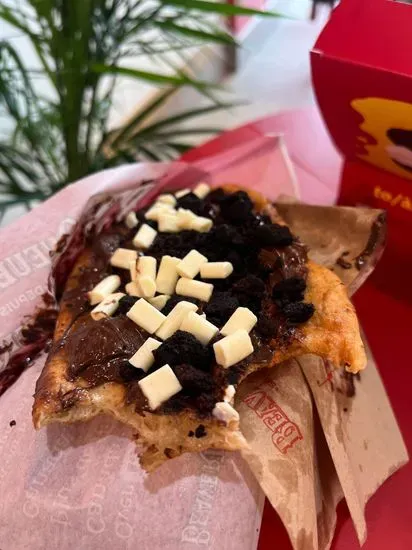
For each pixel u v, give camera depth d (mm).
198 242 211
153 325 180
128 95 539
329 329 184
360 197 263
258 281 191
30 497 171
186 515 165
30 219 240
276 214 238
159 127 394
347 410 200
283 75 550
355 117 216
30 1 291
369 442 200
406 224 253
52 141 369
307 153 320
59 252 233
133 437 173
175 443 163
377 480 195
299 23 578
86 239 238
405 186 241
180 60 566
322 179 304
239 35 552
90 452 176
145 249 216
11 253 229
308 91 529
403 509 194
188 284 194
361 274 219
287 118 343
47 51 340
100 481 169
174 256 209
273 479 167
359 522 174
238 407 181
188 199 234
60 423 181
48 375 178
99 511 165
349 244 228
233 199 227
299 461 173
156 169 269
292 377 190
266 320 184
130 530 163
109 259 219
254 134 333
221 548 165
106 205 246
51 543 167
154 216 228
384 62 184
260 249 206
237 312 181
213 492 169
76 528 165
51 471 174
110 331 180
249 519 172
